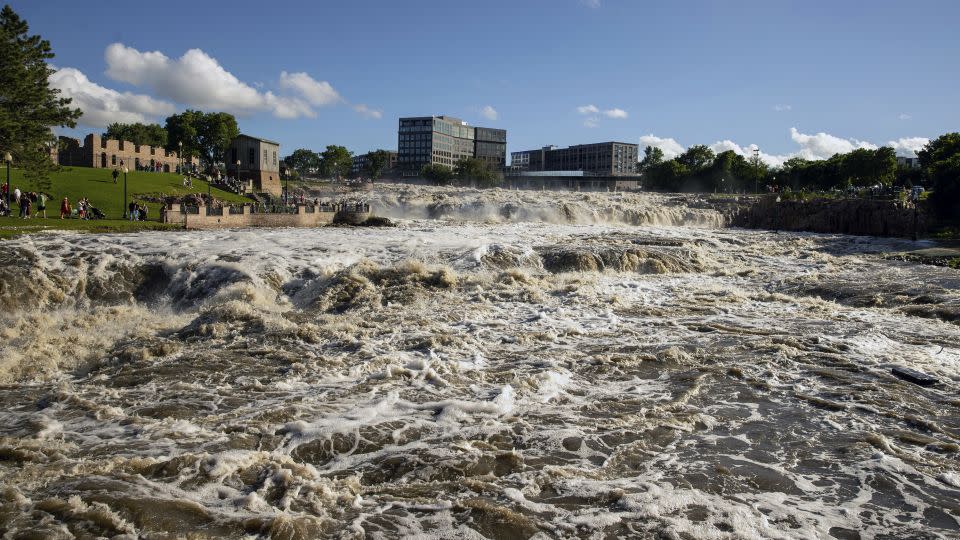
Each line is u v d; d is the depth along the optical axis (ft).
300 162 647.97
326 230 132.46
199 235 106.22
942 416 35.42
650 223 215.31
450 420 34.01
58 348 49.57
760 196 278.26
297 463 28.50
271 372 42.70
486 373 42.63
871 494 26.45
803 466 29.04
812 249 130.82
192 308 70.38
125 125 447.42
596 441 31.48
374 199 232.32
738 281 84.69
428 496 25.93
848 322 58.90
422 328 55.31
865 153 315.78
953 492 26.71
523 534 23.09
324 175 606.55
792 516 24.56
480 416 34.63
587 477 27.58
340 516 24.20
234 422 33.53
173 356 46.50
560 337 52.70
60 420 33.99
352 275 73.97
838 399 38.01
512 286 73.31
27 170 136.46
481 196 249.75
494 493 26.14
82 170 207.72
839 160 347.15
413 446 30.63
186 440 31.12
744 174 397.39
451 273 76.28
